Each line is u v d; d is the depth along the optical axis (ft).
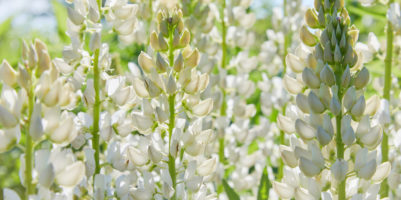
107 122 2.40
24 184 2.11
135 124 2.34
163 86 2.31
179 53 2.31
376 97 2.28
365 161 2.26
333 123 2.29
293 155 2.30
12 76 2.11
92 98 2.39
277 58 3.21
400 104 2.59
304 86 2.34
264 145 3.03
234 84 3.00
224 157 2.94
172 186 2.31
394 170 2.52
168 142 2.34
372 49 2.68
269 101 3.09
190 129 2.32
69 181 2.11
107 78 2.44
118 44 3.25
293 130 2.34
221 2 3.07
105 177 2.32
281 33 3.25
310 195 2.27
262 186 2.61
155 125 2.35
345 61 2.26
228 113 3.01
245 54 3.08
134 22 2.50
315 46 2.28
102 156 2.52
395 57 2.69
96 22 2.44
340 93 2.27
